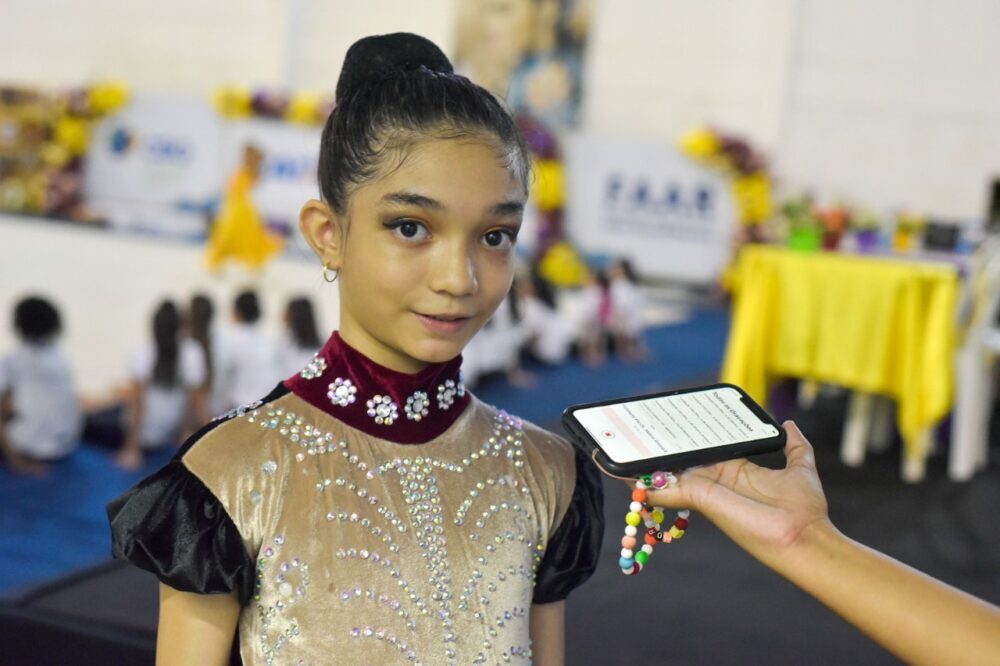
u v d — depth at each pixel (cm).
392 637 87
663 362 576
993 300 351
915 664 69
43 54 1107
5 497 317
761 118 860
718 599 245
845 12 831
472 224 86
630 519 83
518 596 94
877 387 341
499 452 98
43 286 670
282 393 94
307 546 87
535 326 548
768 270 353
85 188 925
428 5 970
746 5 867
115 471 348
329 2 1009
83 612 188
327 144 93
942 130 806
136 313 610
